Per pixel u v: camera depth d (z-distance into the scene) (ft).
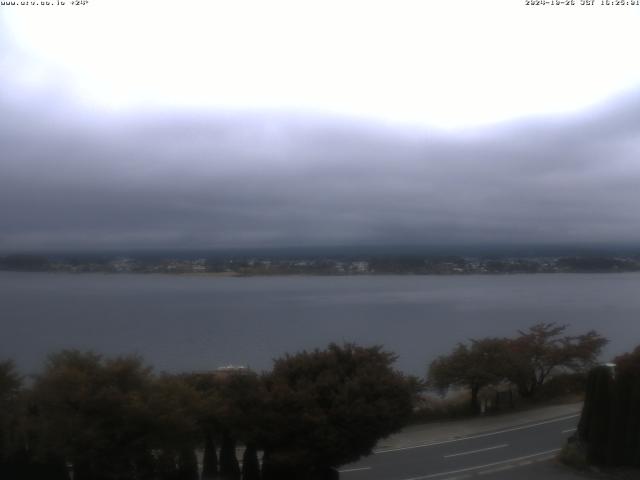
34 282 629.92
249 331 283.79
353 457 64.64
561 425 103.81
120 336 258.98
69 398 53.93
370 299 469.57
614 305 412.77
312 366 68.59
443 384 114.32
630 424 75.51
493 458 84.48
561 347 135.33
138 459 54.65
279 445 63.21
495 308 396.78
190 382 67.51
